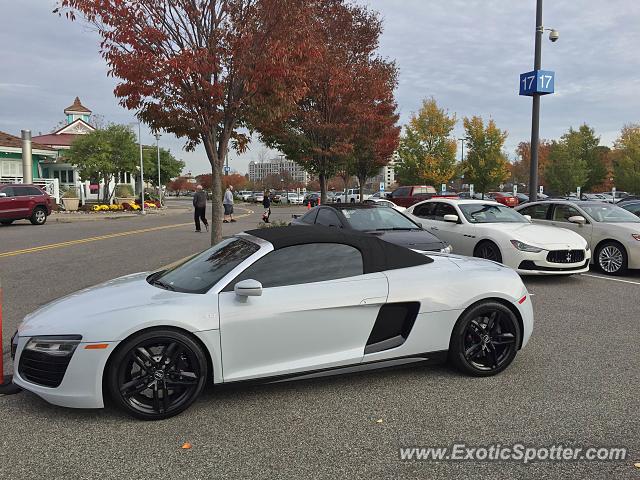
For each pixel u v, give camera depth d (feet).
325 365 13.44
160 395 12.28
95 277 30.99
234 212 126.52
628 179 171.22
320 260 14.03
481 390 13.93
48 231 63.41
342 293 13.62
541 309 23.18
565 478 9.76
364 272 14.26
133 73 25.93
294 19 28.09
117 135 117.39
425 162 123.95
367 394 13.73
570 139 185.06
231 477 9.82
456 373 15.20
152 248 45.24
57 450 10.87
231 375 12.84
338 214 30.81
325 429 11.76
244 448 10.93
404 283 14.25
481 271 15.35
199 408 12.91
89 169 113.50
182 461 10.41
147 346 12.23
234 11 27.55
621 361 16.16
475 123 132.77
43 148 129.59
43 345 12.16
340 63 45.88
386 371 15.38
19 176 119.44
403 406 12.95
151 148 197.77
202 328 12.44
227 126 31.12
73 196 114.52
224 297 12.92
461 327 14.62
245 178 344.69
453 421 12.11
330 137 47.85
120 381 12.03
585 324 20.61
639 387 14.06
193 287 13.56
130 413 12.12
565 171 175.73
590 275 32.32
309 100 46.37
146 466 10.23
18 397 13.56
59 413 12.61
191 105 28.53
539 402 13.12
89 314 12.40
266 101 29.91
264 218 71.46
